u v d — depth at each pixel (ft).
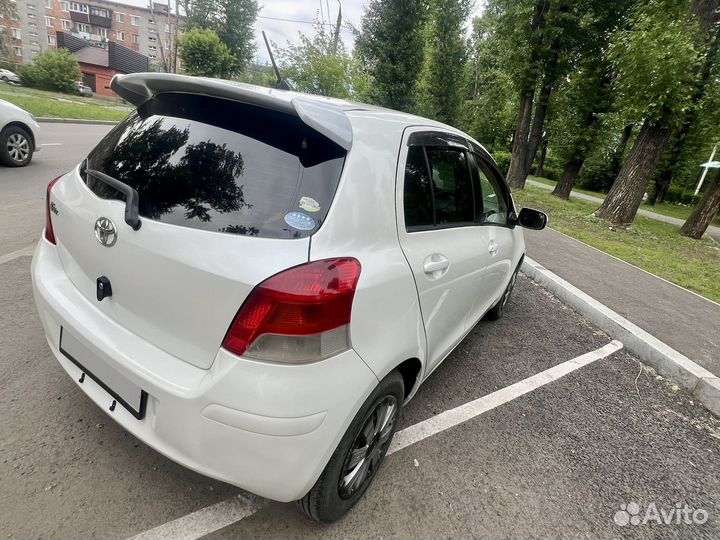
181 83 5.42
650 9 30.66
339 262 4.72
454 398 9.31
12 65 150.71
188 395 4.52
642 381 11.29
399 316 5.67
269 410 4.33
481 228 9.00
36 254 6.84
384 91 51.47
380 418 6.09
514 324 13.85
